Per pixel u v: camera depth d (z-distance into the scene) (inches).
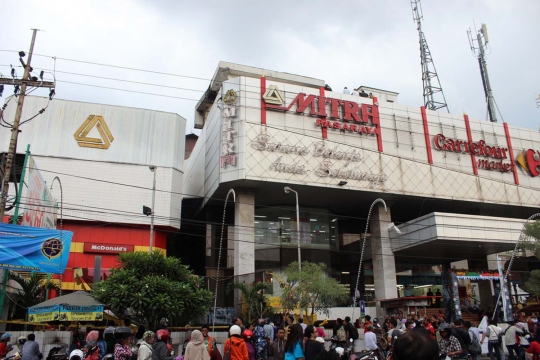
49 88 891.4
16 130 853.8
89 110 1617.9
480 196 1847.9
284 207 1830.7
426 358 130.5
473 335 561.3
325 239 1843.0
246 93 1648.6
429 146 1852.9
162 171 1646.2
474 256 1973.4
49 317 657.0
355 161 1684.3
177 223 1630.2
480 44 2598.4
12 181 1363.2
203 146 1951.3
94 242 1510.8
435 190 1772.9
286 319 795.4
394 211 1989.4
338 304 1653.5
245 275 1402.6
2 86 874.8
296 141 1631.4
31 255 793.6
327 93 1770.4
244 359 402.9
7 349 541.6
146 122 1678.2
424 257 1973.4
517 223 1688.0
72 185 1529.3
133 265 885.2
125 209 1566.2
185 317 888.9
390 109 1845.5
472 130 1966.0
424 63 2428.6
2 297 786.2
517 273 1520.7
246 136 1574.8
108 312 868.0
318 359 216.2
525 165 2018.9
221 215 1834.4
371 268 1985.7
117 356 422.3
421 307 1341.0
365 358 513.0
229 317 1214.9
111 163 1593.3
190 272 954.1
